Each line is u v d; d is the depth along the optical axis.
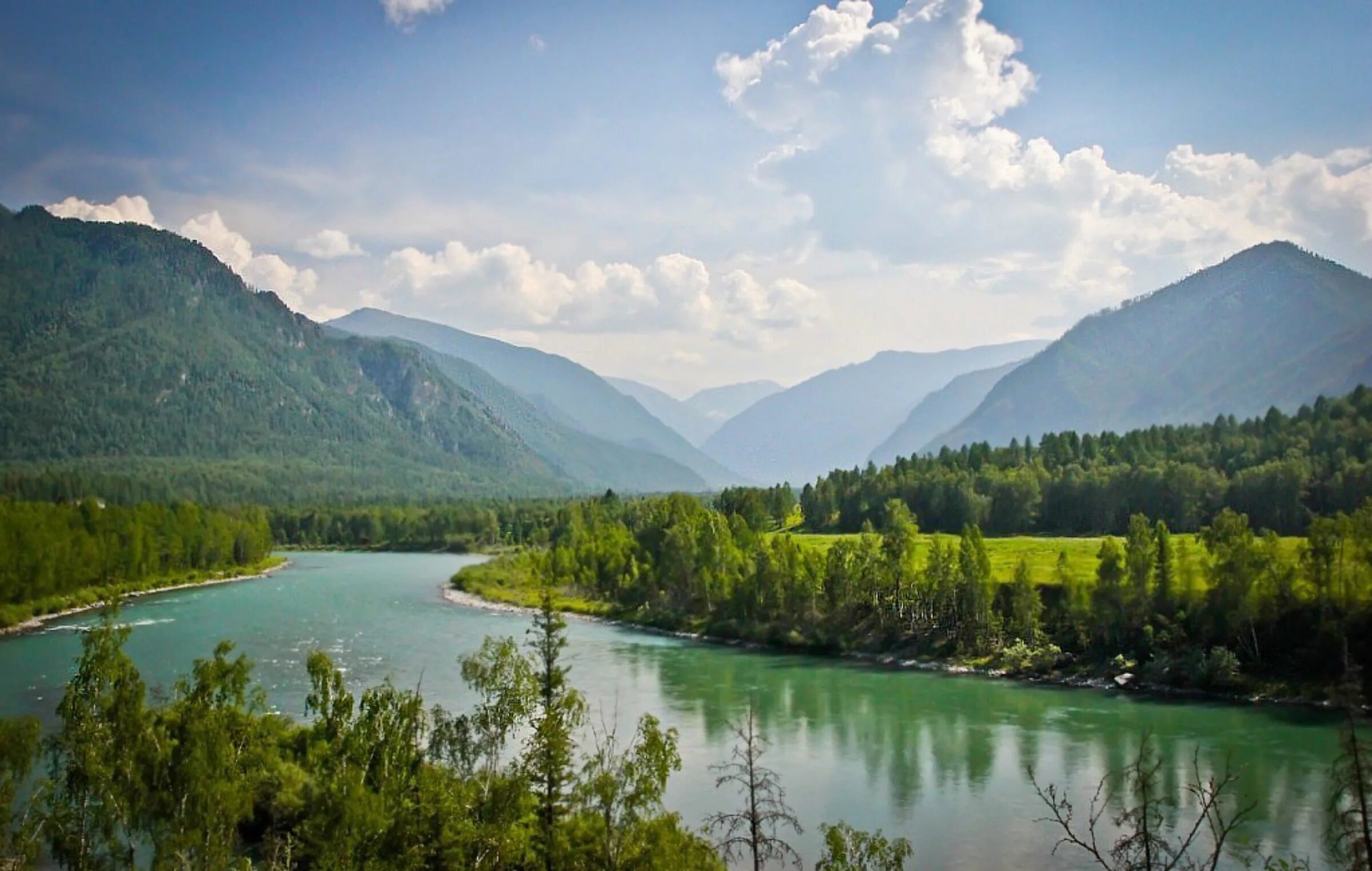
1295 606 120.94
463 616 180.25
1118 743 93.06
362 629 159.75
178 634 151.00
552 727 42.94
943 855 64.56
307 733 66.44
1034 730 98.50
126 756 45.50
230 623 164.75
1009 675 130.00
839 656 146.62
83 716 46.28
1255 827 68.75
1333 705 107.06
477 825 41.72
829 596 160.88
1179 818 71.25
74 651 134.50
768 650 152.62
